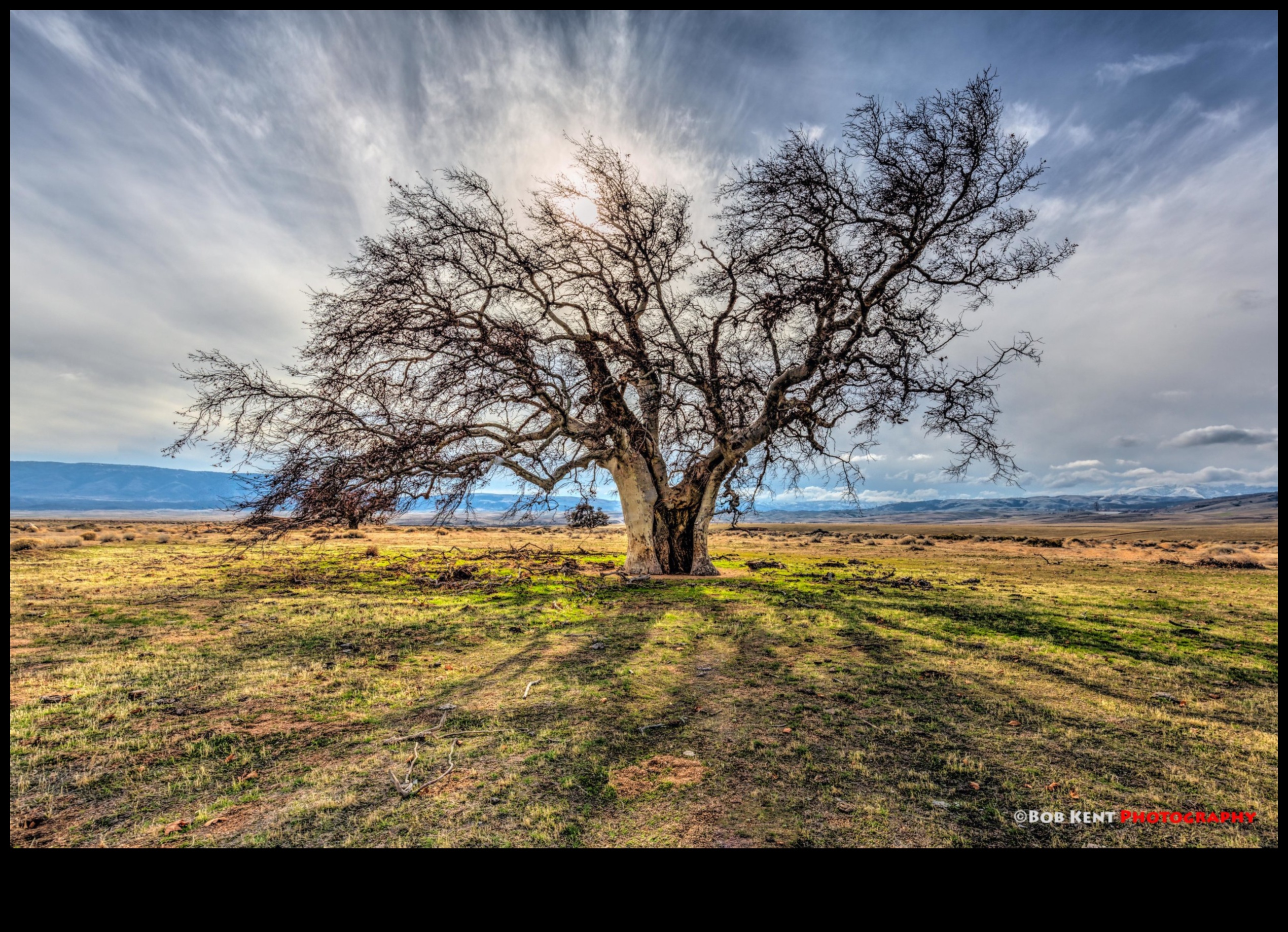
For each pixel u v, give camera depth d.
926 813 3.92
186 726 5.29
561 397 15.27
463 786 4.22
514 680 6.86
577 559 23.05
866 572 19.88
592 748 4.90
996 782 4.37
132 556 20.95
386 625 9.91
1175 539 60.91
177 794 4.06
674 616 11.00
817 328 16.52
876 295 15.99
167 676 6.76
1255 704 6.17
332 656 7.84
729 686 6.71
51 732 5.04
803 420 16.25
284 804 3.95
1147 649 8.63
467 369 13.79
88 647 8.03
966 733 5.32
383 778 4.34
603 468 17.86
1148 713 5.88
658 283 17.27
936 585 16.28
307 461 13.30
